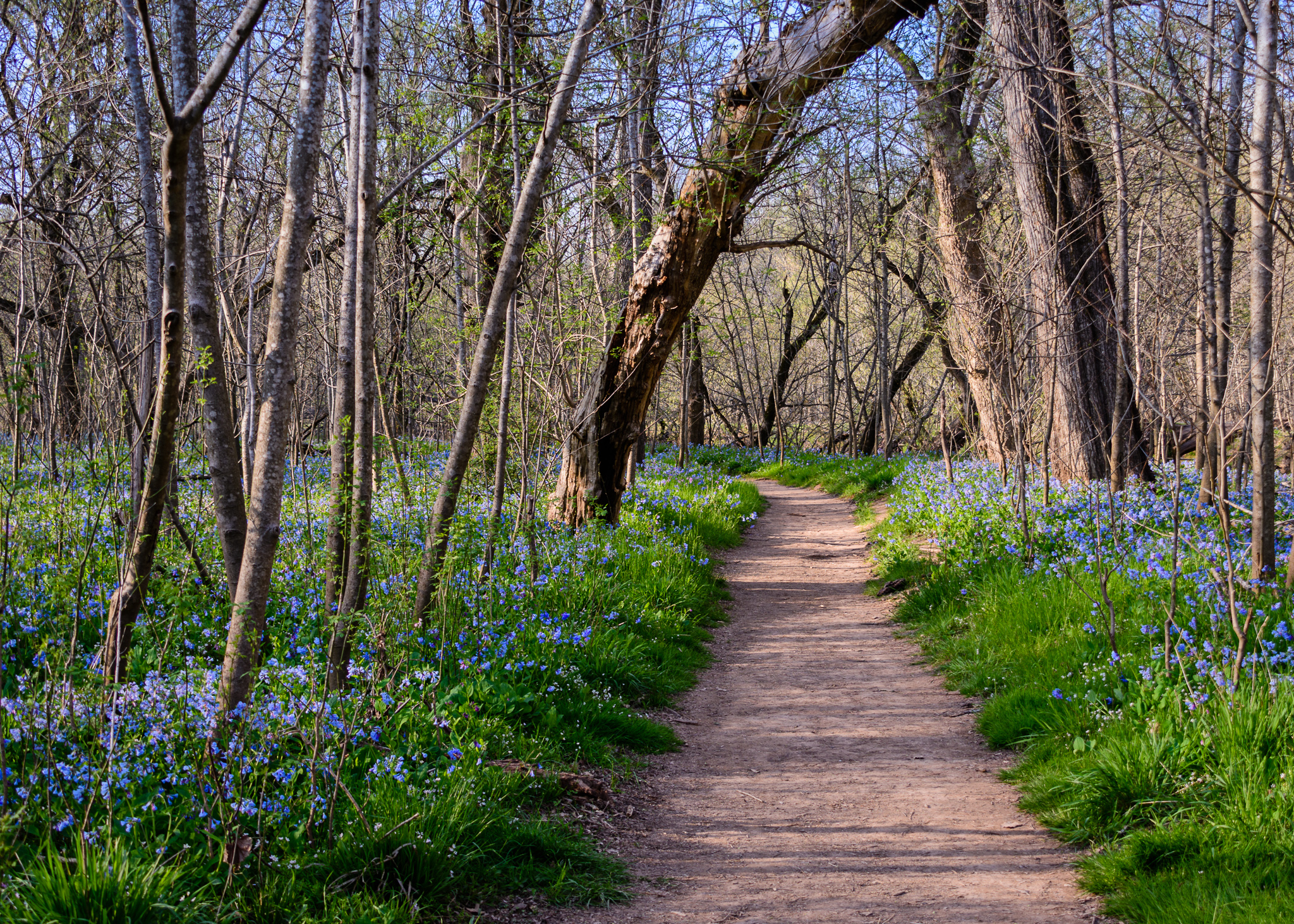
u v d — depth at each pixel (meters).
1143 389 6.12
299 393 9.45
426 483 8.99
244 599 4.18
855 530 15.89
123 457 5.14
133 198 8.84
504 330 8.65
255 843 3.71
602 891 4.12
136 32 5.61
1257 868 3.75
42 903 3.04
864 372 46.25
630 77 7.89
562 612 7.59
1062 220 10.63
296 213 4.20
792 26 9.83
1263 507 6.82
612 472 11.80
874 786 5.57
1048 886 4.12
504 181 8.70
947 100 12.06
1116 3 6.00
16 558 5.98
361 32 5.58
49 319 7.93
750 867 4.46
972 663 7.57
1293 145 5.32
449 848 4.04
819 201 23.77
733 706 7.32
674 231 11.01
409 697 5.20
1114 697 5.66
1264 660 5.04
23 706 3.81
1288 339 10.94
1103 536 8.77
